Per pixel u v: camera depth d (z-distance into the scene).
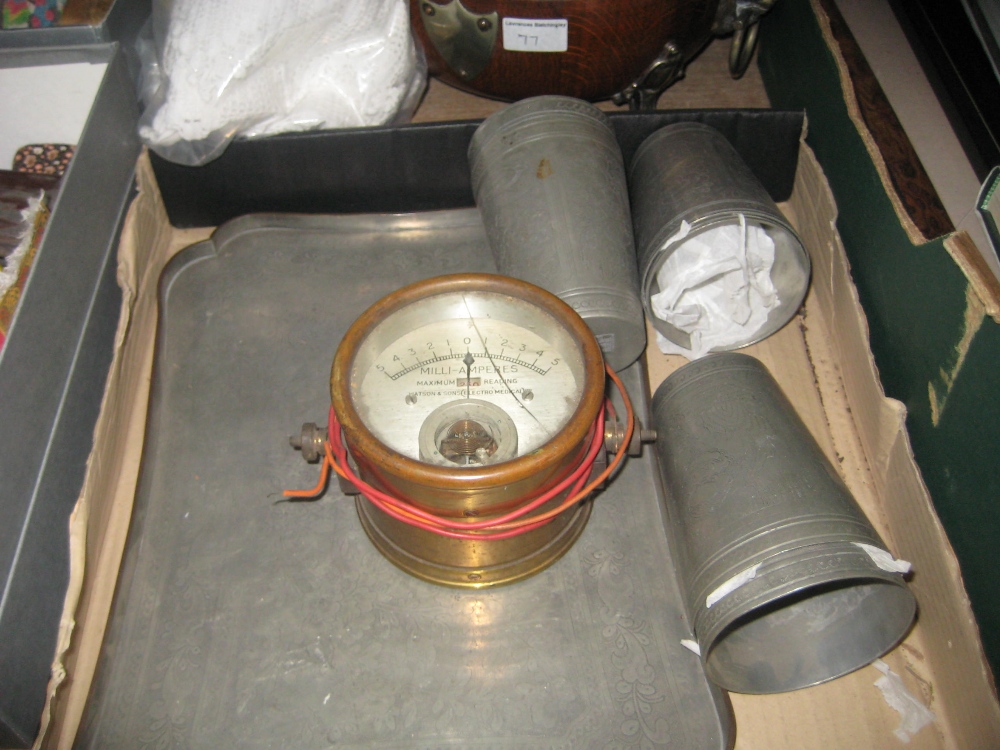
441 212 1.23
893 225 0.92
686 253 1.03
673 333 1.10
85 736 0.80
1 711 0.71
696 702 0.82
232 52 1.08
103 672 0.83
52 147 1.15
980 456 0.76
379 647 0.86
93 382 0.97
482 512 0.75
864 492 1.00
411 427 0.78
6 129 1.15
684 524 0.84
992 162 0.94
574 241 0.96
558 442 0.72
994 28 0.89
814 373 1.10
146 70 1.16
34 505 0.81
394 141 1.15
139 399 1.07
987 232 0.75
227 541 0.93
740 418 0.87
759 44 1.38
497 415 0.78
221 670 0.84
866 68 1.05
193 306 1.14
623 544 0.93
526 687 0.83
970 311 0.76
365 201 1.24
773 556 0.74
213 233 1.20
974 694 0.77
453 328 0.84
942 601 0.83
